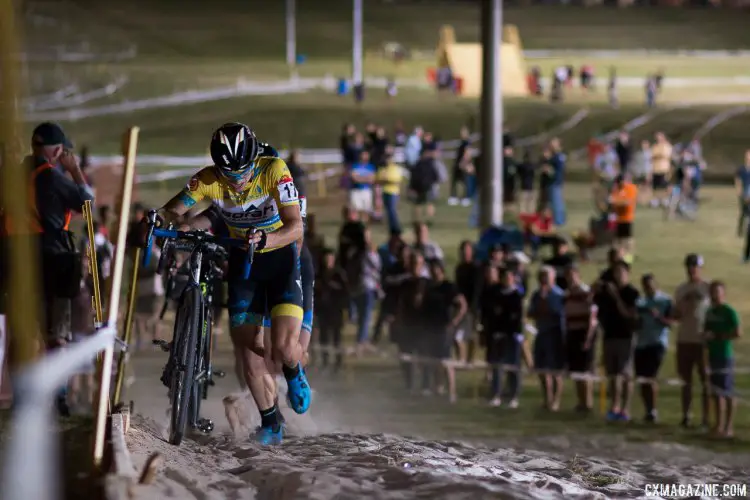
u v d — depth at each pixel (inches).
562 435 1195.3
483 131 2091.5
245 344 652.1
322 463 598.9
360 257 1649.9
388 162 2755.9
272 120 4515.3
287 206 604.1
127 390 1201.4
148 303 1569.9
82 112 4569.4
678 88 5639.8
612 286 1346.0
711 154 4084.6
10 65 388.8
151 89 5231.3
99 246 1115.3
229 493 495.5
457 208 3122.5
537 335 1398.9
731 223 2910.9
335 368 1601.9
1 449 492.1
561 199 2861.7
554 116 4707.2
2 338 689.0
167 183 3287.4
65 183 706.2
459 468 607.5
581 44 7711.6
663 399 1462.8
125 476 416.8
